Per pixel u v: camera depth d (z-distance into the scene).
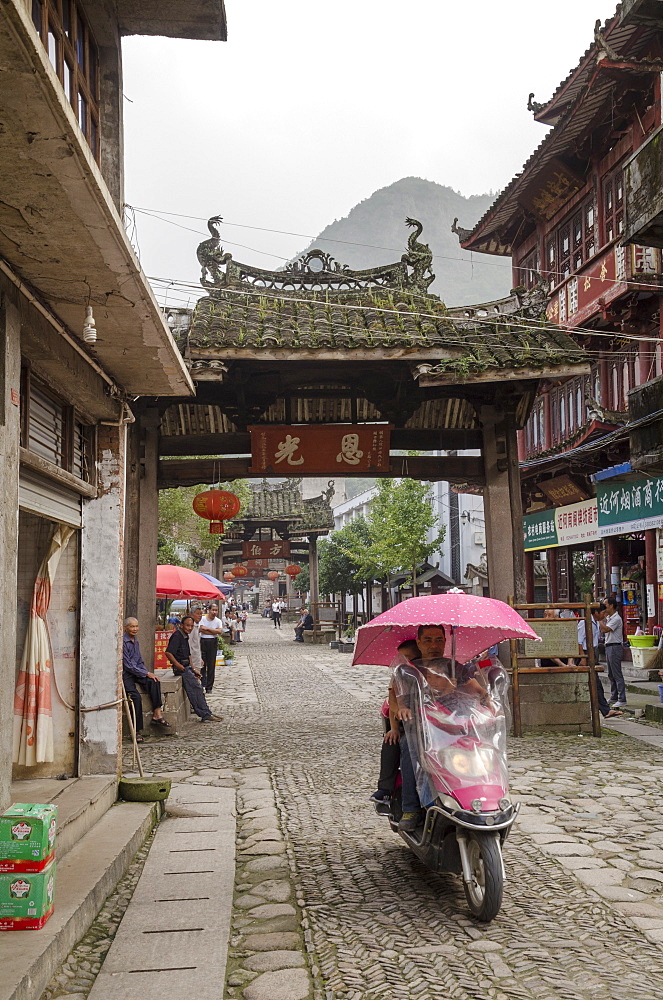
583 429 16.73
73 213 4.16
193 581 14.83
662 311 15.30
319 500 36.28
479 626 5.28
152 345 6.25
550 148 18.81
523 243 23.70
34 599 6.64
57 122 3.43
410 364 11.18
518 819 6.78
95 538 7.15
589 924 4.61
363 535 38.81
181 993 3.84
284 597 75.75
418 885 5.29
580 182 19.34
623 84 15.84
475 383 11.53
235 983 3.98
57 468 6.06
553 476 20.16
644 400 10.62
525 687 10.84
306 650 31.31
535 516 23.33
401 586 32.66
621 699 13.07
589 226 19.39
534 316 12.07
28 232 4.35
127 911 4.87
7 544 4.59
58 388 6.30
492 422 12.15
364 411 13.24
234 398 12.01
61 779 6.77
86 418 7.11
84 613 7.07
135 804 6.83
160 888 5.25
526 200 21.61
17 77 3.14
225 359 10.66
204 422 13.27
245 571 41.47
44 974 3.83
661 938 4.42
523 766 8.81
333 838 6.37
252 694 16.66
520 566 11.98
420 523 29.75
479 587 32.75
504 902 4.97
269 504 36.12
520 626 5.47
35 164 3.73
